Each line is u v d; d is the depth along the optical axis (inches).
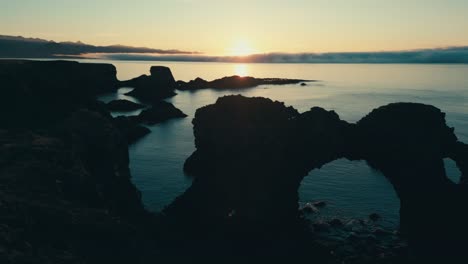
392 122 1891.0
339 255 1683.1
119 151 2351.1
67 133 2106.3
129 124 4463.6
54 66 4495.6
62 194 1462.8
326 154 1968.5
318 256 1679.4
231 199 1927.9
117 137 2389.3
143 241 1498.5
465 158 1846.7
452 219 1701.5
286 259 1689.2
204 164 2052.2
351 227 1952.5
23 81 2719.0
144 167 3058.6
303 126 1980.8
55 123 2330.2
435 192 1771.7
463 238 1640.0
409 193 1839.3
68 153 1787.6
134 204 1947.6
